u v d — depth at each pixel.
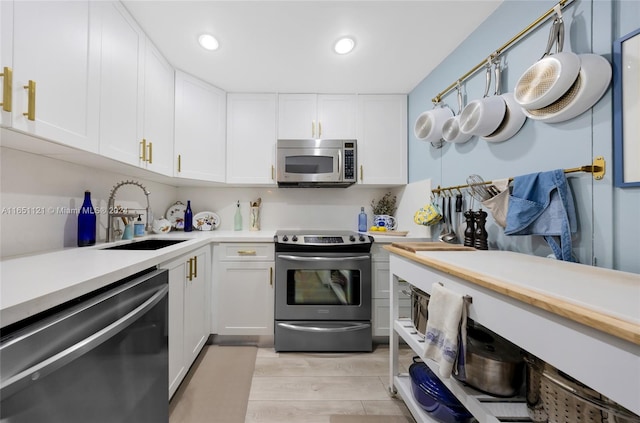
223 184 2.35
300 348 1.89
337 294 1.94
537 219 0.99
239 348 1.93
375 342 2.04
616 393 0.44
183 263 1.45
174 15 1.36
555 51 1.01
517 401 0.88
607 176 0.84
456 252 1.16
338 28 1.47
